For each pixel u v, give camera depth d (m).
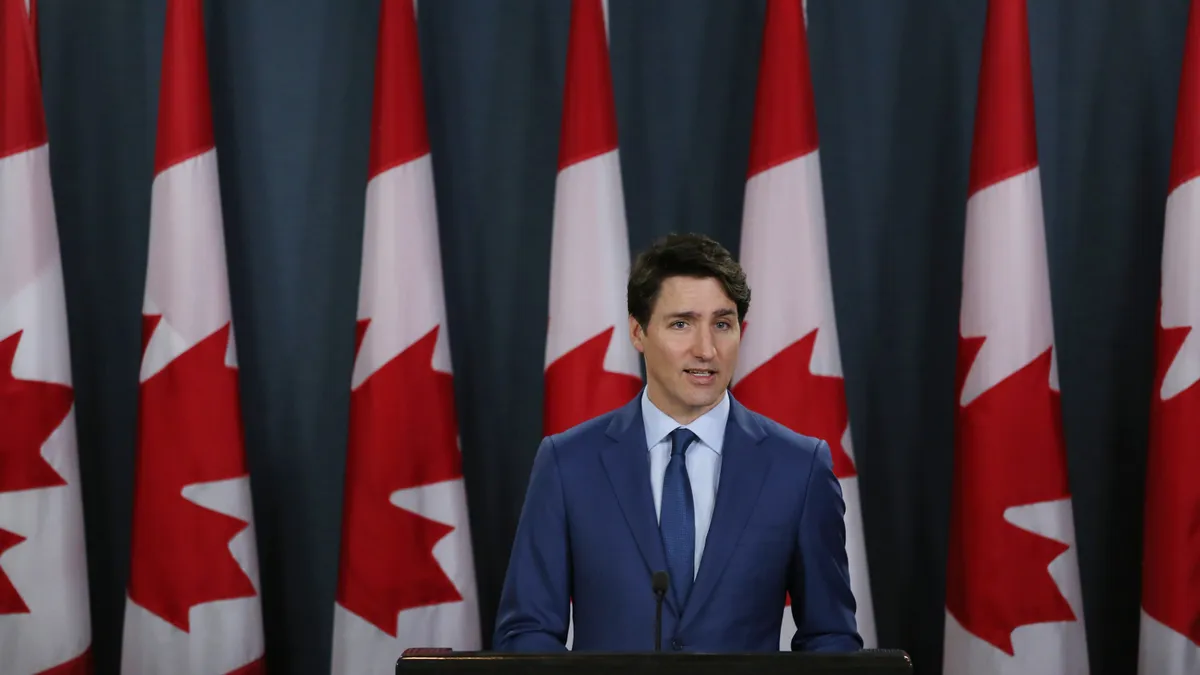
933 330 8.61
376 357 7.73
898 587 8.67
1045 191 8.54
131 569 7.79
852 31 8.62
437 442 7.79
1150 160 8.47
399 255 7.73
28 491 7.61
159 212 7.75
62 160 8.72
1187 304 7.34
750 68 8.62
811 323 7.57
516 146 8.71
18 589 7.59
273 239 8.72
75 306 8.74
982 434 7.52
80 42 8.70
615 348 7.64
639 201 8.71
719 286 4.55
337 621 7.80
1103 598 8.55
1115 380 8.52
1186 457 7.31
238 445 7.82
